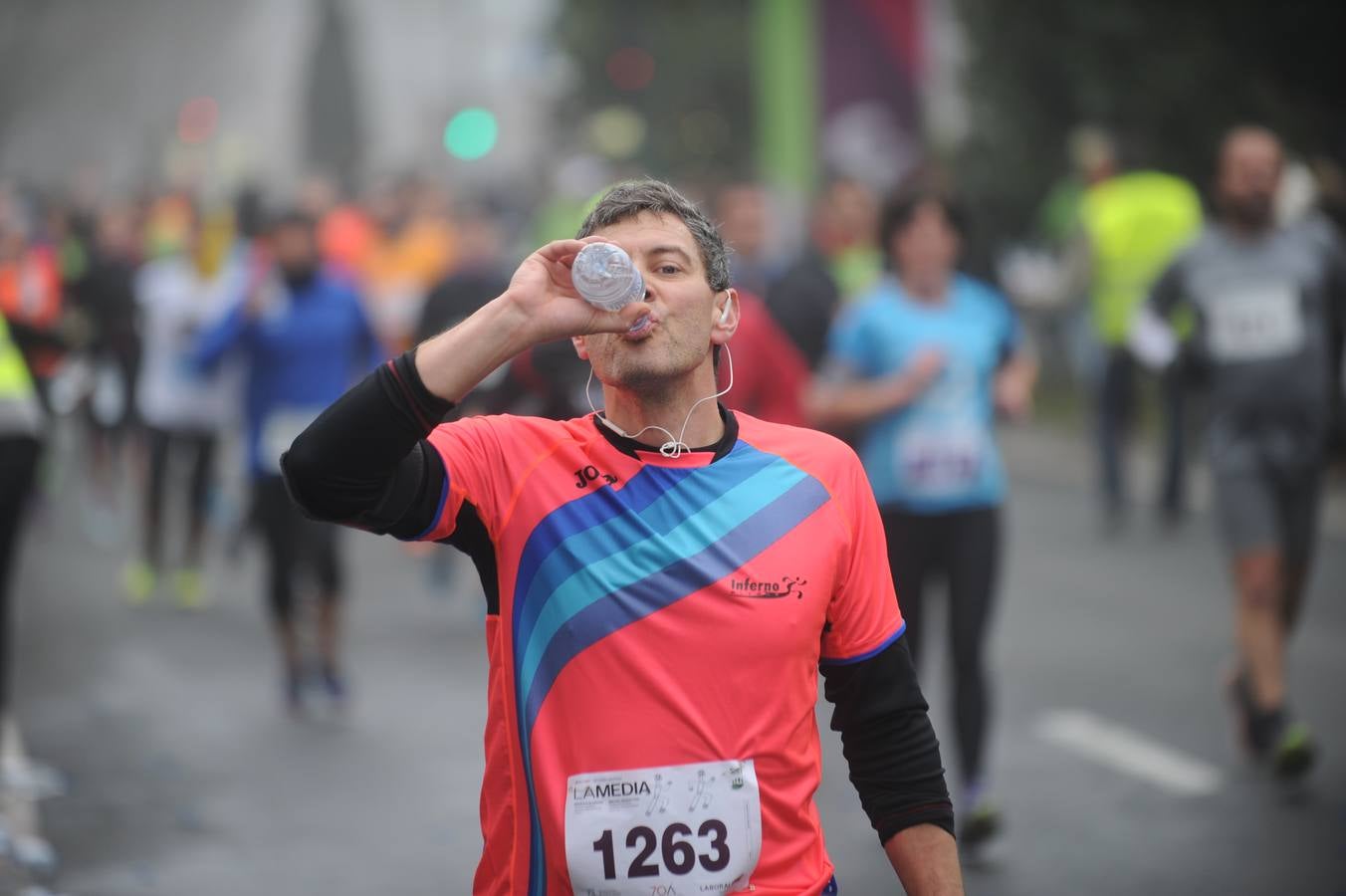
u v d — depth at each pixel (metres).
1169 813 10.62
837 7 34.22
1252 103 27.77
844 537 4.64
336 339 13.84
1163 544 20.17
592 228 4.64
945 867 4.70
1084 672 14.32
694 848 4.39
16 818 10.77
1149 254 20.62
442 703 13.85
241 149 61.16
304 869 9.80
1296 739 10.84
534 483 4.57
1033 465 26.72
